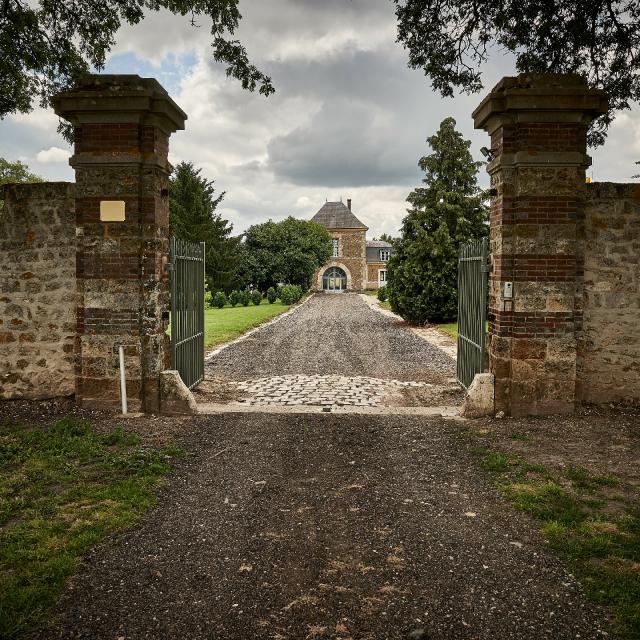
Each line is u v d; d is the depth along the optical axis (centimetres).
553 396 702
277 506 444
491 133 731
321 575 341
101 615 300
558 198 678
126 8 844
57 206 737
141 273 711
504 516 423
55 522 402
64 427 629
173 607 308
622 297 725
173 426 666
